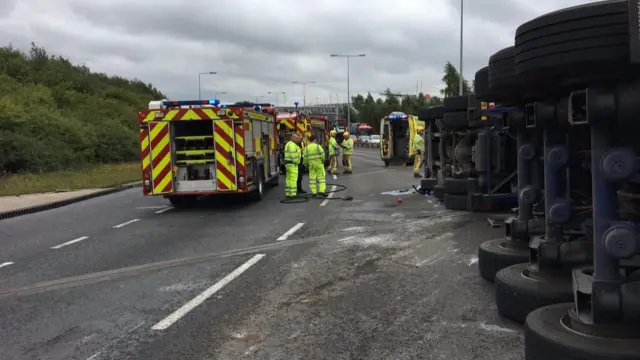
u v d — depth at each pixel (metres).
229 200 14.98
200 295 5.95
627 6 2.92
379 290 5.96
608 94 3.13
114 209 14.23
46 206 14.97
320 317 5.13
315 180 15.28
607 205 3.38
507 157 10.71
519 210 6.12
